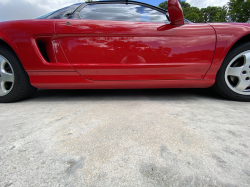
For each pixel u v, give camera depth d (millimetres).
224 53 1378
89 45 1377
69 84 1447
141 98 1543
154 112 1079
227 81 1457
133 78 1446
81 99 1525
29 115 1039
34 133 764
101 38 1373
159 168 511
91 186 443
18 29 1321
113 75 1435
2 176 484
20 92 1426
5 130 798
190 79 1454
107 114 1040
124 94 1740
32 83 1415
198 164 536
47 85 1440
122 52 1394
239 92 1455
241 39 1443
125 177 473
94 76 1432
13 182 461
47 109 1184
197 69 1422
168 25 1396
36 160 557
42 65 1364
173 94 1734
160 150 613
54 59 1390
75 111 1122
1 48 1379
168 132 767
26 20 1360
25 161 552
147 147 633
